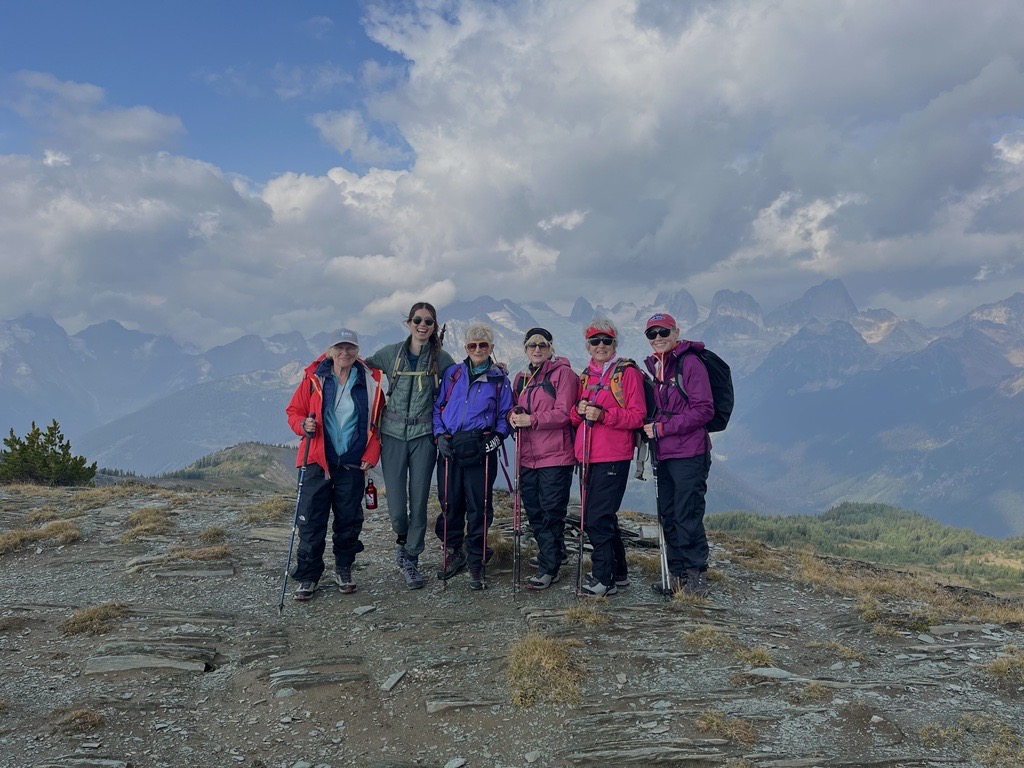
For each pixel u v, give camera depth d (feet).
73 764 16.10
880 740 17.02
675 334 28.04
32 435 91.04
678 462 27.99
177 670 21.88
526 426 27.61
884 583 33.76
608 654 21.98
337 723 18.43
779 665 21.85
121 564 35.68
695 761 15.99
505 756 16.65
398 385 29.37
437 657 22.09
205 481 436.35
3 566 35.83
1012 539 596.29
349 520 29.63
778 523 587.27
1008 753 16.21
